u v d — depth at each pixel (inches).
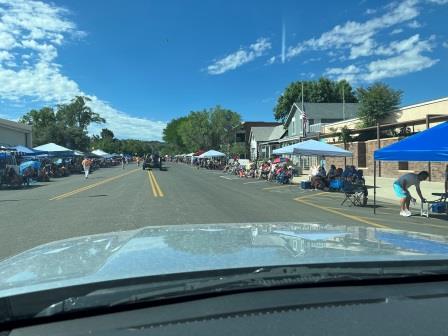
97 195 797.2
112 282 77.9
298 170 1450.5
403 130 1134.4
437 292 87.9
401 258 94.1
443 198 572.1
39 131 2874.0
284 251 99.9
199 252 98.7
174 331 71.2
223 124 3673.7
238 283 82.8
